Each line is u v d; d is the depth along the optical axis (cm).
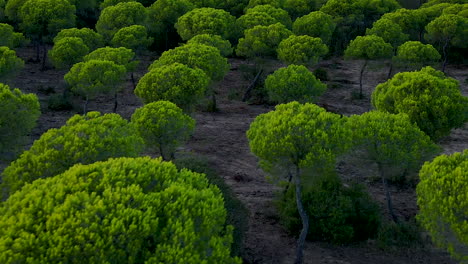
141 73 4925
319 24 5244
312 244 1964
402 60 4375
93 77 2914
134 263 980
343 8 6569
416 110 2305
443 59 6038
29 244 897
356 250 1933
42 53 5453
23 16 4666
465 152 1589
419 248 1941
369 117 2075
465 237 1308
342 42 6931
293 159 1670
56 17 4656
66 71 4756
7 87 2122
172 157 2381
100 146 1559
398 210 2317
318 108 1756
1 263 866
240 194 2372
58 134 1625
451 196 1373
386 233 1988
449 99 2303
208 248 1080
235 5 6644
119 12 4866
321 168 1683
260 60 4262
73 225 937
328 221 1956
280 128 1625
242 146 3116
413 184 2622
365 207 2022
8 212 1038
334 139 1623
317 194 2012
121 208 1008
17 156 2191
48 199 1041
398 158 1947
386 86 2670
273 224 2105
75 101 3812
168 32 6088
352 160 2144
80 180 1127
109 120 1725
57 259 890
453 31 4994
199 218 1088
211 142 3131
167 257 928
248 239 1945
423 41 6681
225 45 4084
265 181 2584
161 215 1065
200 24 4566
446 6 6538
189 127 2098
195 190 1160
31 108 2131
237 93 4394
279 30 4203
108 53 3400
